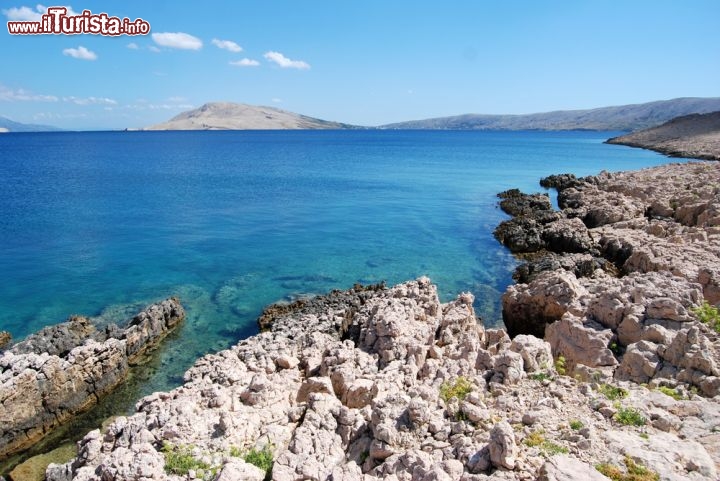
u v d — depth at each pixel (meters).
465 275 38.84
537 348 18.14
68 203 66.75
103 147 187.75
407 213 62.34
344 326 27.03
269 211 62.72
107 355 24.39
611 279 28.28
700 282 25.00
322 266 41.03
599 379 16.75
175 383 24.77
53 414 22.06
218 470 13.10
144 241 48.03
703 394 15.34
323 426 14.52
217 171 106.94
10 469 19.64
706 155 105.81
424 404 13.96
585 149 170.50
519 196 67.75
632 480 10.63
